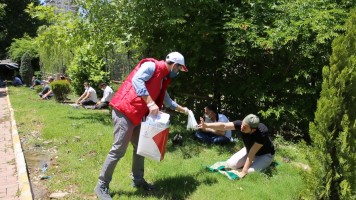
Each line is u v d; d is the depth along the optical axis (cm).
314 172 388
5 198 470
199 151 651
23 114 1094
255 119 518
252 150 528
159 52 901
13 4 3647
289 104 815
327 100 374
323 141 377
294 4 804
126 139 428
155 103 446
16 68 3688
